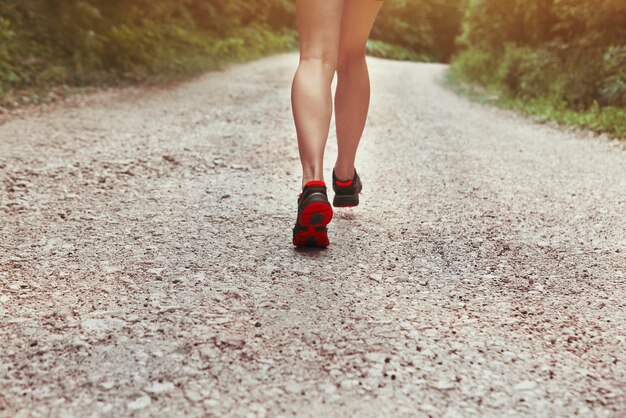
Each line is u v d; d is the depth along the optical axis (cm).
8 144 395
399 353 146
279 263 206
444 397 128
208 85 883
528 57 1048
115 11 1077
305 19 212
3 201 271
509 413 123
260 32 2127
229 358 141
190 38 1352
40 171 329
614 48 800
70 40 885
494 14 1483
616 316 174
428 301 180
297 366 139
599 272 210
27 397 122
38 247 216
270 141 450
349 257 215
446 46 4212
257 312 167
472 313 173
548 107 752
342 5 214
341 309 171
